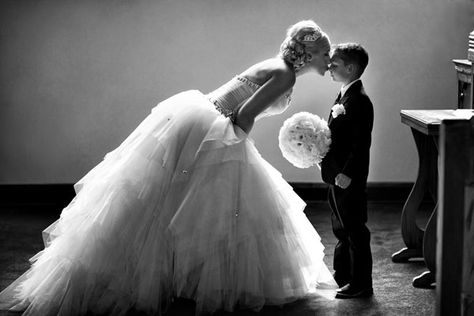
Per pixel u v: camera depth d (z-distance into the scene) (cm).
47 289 372
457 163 271
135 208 378
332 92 596
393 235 521
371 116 393
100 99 605
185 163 386
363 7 593
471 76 468
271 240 386
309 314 376
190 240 374
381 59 598
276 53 597
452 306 276
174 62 600
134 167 384
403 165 609
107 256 372
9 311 377
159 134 391
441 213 274
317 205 600
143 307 372
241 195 384
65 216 392
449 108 603
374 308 383
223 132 386
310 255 408
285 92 396
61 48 600
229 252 377
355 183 390
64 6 595
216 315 373
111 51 599
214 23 595
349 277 415
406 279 430
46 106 606
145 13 595
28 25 597
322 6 593
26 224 554
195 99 404
